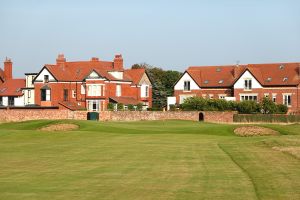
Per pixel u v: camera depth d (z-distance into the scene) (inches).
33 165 1091.3
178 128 2447.1
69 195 735.7
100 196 729.0
